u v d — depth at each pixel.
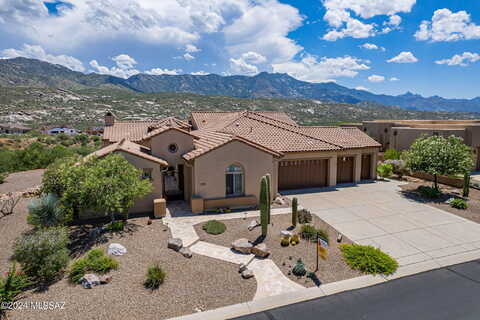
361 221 14.94
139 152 16.52
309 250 11.52
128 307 7.88
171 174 19.41
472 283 9.52
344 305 8.38
